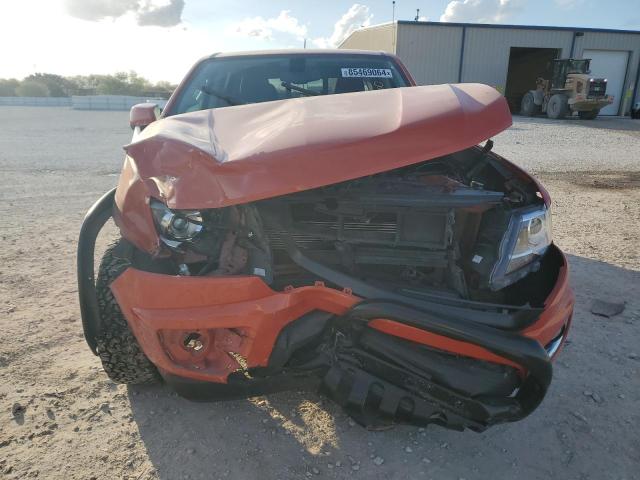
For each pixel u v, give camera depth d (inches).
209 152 84.1
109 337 100.5
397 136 83.6
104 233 232.2
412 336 83.2
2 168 406.9
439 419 86.1
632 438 101.7
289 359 88.4
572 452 97.8
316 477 90.1
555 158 471.5
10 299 157.6
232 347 87.7
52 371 119.7
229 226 91.2
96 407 107.5
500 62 1151.6
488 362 85.3
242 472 90.8
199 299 84.2
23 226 242.1
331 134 84.6
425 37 1107.3
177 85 156.2
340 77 160.9
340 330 87.2
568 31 1152.8
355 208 89.7
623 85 1205.7
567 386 117.9
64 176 374.3
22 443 96.6
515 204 102.5
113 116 1074.1
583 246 214.4
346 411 88.8
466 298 92.4
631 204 288.4
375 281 90.6
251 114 104.2
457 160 107.6
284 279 93.4
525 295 101.3
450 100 92.8
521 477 91.6
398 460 94.7
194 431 100.9
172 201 84.1
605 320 149.6
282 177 80.4
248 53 164.9
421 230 91.6
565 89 948.6
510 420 86.2
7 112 1246.3
